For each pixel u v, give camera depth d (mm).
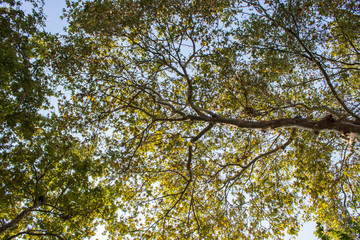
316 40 8969
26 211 8742
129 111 10656
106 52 10141
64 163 9562
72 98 9383
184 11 8938
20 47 7457
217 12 9297
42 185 9344
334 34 9688
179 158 10523
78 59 9305
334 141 9594
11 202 8914
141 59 10906
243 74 9922
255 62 10141
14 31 7234
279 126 6875
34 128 8844
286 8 8383
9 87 7996
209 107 11539
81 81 9539
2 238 9414
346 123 5594
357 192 9367
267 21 9273
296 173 9422
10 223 8195
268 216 9969
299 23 8648
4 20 7098
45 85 9094
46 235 9156
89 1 8227
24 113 8367
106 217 9688
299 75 10695
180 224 9547
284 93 10289
